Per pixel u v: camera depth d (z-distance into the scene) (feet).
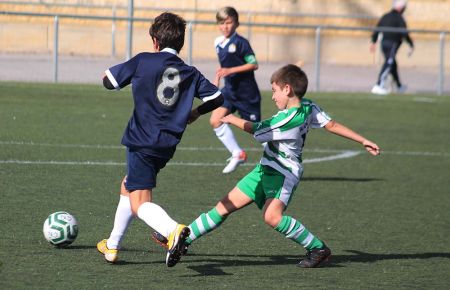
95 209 68.85
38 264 51.19
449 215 74.43
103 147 102.73
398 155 111.24
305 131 52.54
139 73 48.78
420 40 265.34
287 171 52.08
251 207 73.41
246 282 49.39
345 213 73.41
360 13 269.03
